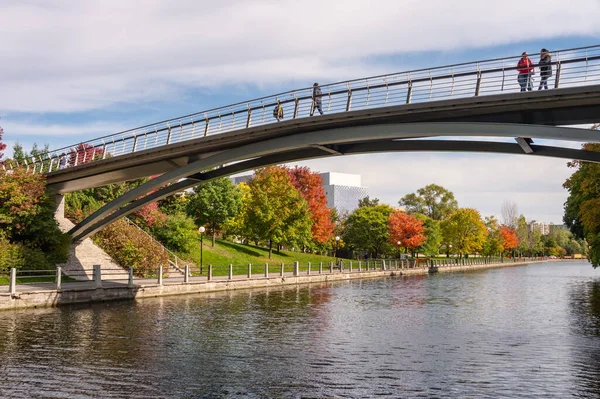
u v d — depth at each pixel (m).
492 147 23.34
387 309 26.20
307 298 31.08
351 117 24.44
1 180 33.91
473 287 41.72
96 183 38.84
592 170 28.97
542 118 21.55
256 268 50.19
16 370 13.31
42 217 35.16
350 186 169.38
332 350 16.06
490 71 21.16
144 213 46.09
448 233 92.81
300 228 60.69
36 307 24.44
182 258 46.31
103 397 11.28
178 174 30.83
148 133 33.00
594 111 20.39
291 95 27.03
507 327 20.64
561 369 13.88
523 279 53.94
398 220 73.19
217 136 29.09
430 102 22.31
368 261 63.16
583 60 19.12
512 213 129.75
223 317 22.53
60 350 15.58
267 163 30.48
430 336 18.55
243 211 58.97
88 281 31.38
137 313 23.34
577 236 48.75
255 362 14.43
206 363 14.26
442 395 11.63
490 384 12.45
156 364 14.09
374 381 12.65
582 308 27.14
